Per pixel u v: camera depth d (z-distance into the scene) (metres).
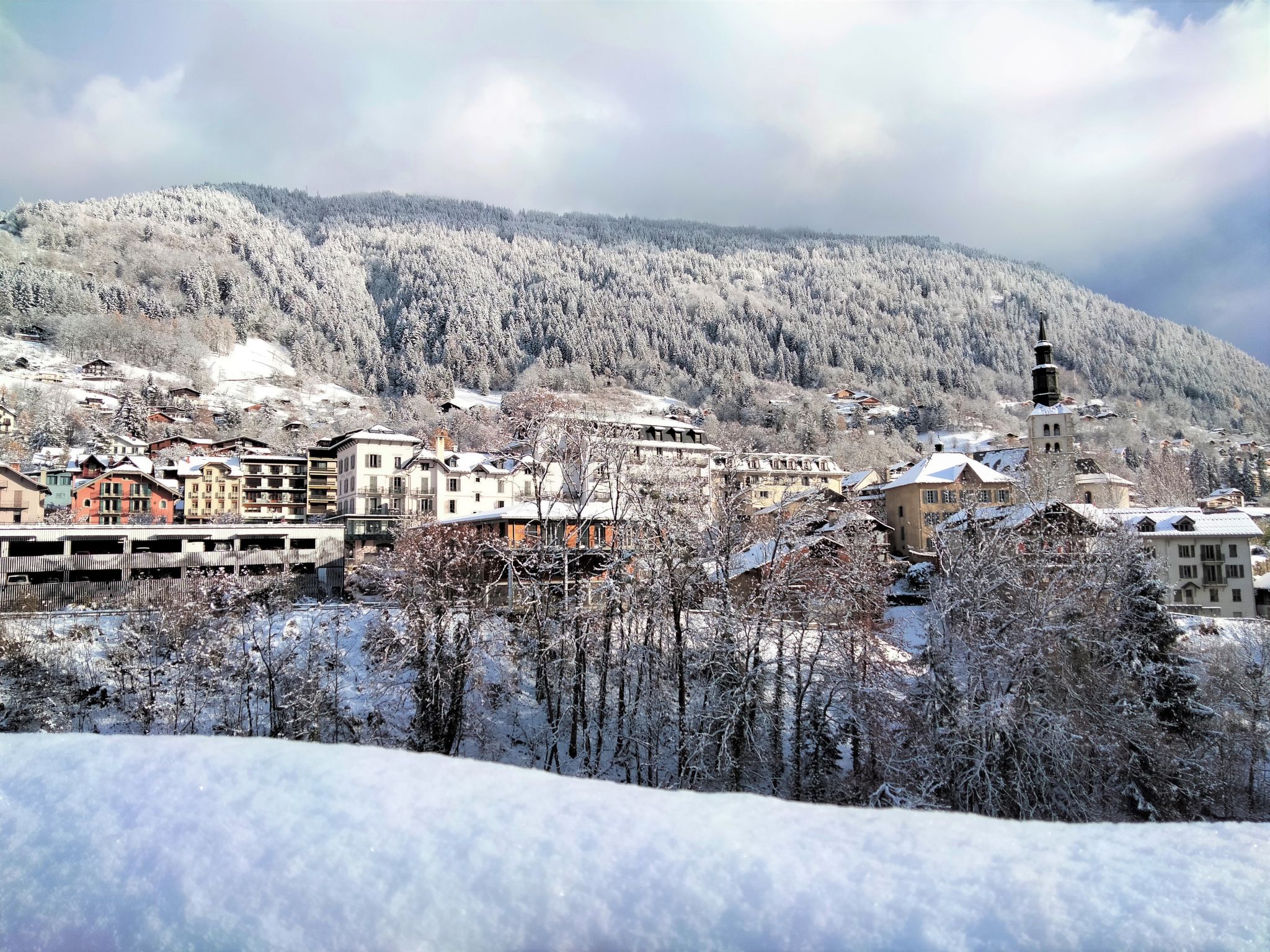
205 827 4.98
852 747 31.59
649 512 33.12
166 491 86.56
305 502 97.69
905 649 35.84
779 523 34.06
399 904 4.23
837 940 3.96
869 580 33.53
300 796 5.34
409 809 5.16
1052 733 25.52
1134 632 33.00
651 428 96.12
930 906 4.24
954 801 25.39
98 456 88.44
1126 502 84.75
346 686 34.66
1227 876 4.56
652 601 33.38
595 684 35.81
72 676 32.91
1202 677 38.25
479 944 4.01
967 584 29.94
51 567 47.91
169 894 4.40
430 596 33.38
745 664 30.39
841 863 4.65
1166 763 27.66
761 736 31.66
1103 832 5.20
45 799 5.41
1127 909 4.20
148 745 6.35
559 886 4.36
